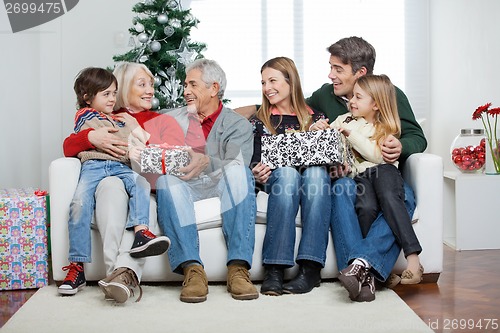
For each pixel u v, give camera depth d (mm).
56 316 2525
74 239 2834
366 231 2932
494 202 3920
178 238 2803
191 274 2758
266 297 2764
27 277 3023
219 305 2648
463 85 4625
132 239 2785
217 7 5301
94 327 2387
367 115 3113
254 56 5320
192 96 3125
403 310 2574
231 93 5316
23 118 4836
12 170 4812
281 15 5316
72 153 3041
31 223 3018
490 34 4242
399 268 3012
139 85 3209
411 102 5301
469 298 2809
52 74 4867
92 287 2959
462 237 3914
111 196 2818
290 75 3168
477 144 4066
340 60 3291
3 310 2703
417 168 3010
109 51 4969
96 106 3129
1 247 3008
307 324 2402
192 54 4020
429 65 5289
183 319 2471
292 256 2828
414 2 5270
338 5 5305
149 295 2814
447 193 4219
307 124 3186
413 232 2807
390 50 5289
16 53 4797
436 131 5156
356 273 2652
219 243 2938
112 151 2986
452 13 4797
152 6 3980
